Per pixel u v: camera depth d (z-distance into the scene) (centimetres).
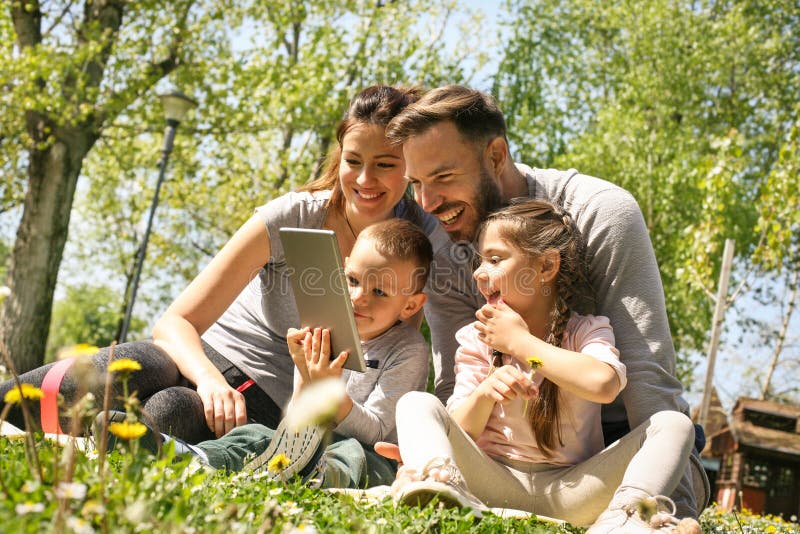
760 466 2334
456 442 225
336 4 1662
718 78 2173
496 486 234
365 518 179
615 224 258
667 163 1930
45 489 143
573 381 222
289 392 315
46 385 271
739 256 2023
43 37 1492
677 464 206
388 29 1680
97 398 273
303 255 237
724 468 2552
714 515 494
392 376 293
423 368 302
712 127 2230
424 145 256
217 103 1521
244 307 329
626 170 1886
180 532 128
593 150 1931
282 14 1574
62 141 1449
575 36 2203
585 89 2248
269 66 1532
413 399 225
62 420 271
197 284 310
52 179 1455
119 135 1691
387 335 300
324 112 1509
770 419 2377
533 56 2041
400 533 168
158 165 1834
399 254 286
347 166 304
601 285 260
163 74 1515
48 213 1452
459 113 255
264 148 1777
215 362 315
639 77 2052
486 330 237
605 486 224
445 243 300
